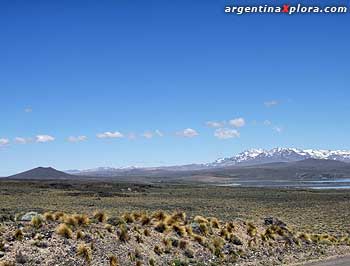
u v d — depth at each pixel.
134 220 26.17
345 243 37.31
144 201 88.50
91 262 19.47
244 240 29.58
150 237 24.34
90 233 21.62
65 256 19.03
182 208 68.75
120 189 147.25
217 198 108.25
